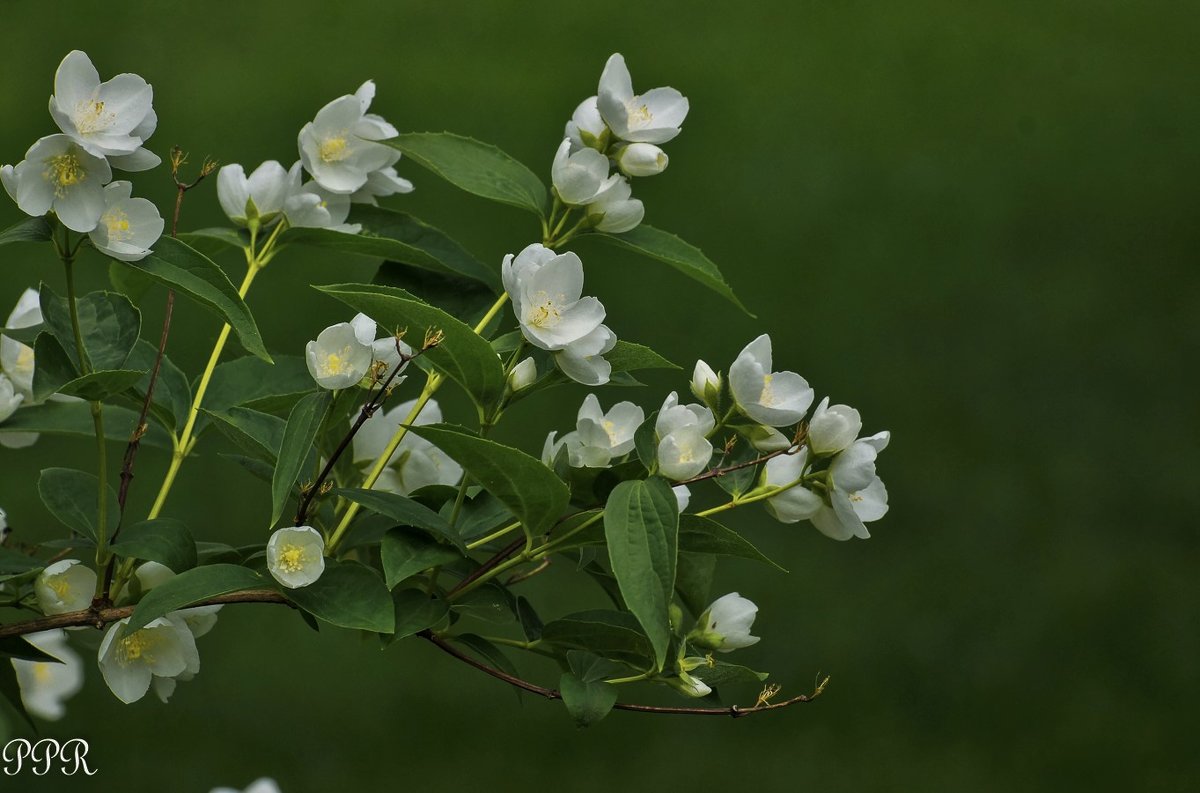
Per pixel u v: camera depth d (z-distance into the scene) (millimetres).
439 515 2650
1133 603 7898
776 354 9477
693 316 9664
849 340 9648
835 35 13961
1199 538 8289
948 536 8250
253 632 7414
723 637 2857
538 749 6977
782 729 7137
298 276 9297
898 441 8852
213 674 7125
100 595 2553
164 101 11742
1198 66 13648
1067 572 8023
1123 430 9047
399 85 12320
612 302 9703
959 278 10367
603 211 2871
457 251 3123
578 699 2508
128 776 6492
